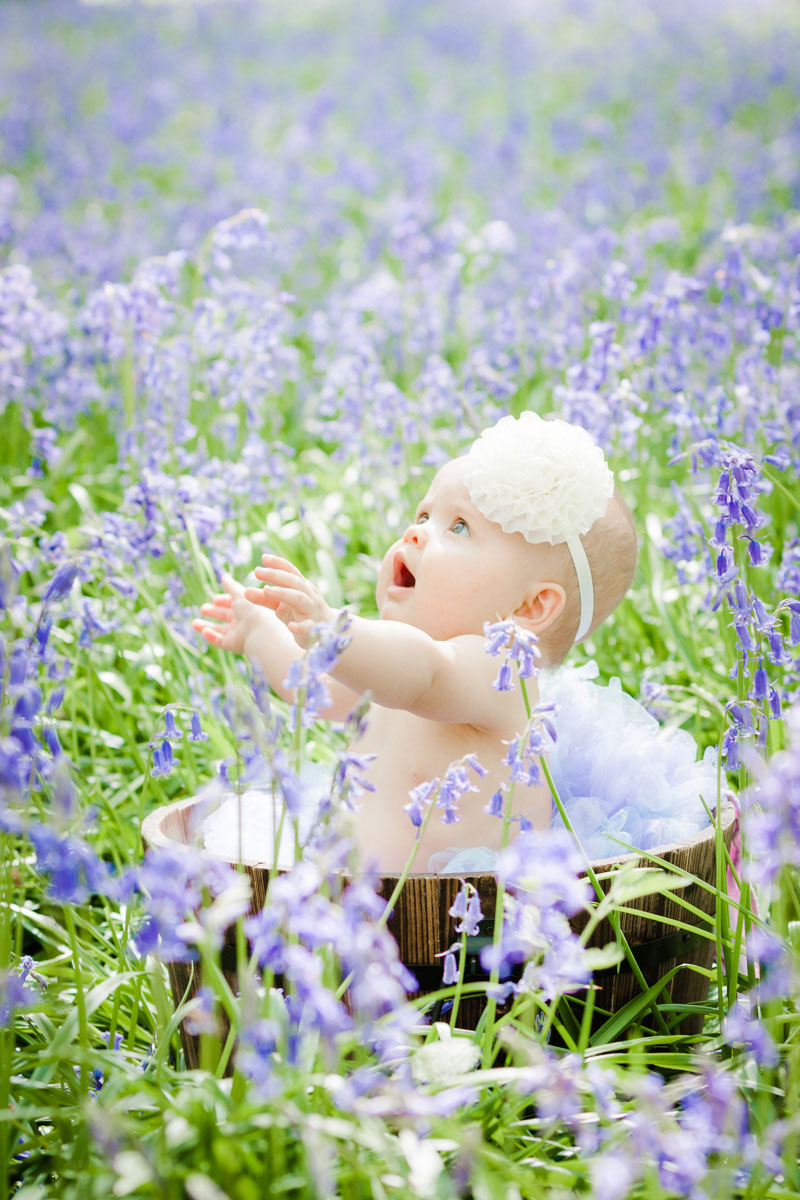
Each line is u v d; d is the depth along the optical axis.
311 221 8.77
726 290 4.63
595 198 9.31
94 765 3.29
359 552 4.96
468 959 2.13
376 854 2.44
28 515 3.67
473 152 11.80
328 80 16.27
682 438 3.90
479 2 22.44
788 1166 1.84
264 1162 1.74
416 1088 1.73
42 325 4.90
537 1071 1.68
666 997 2.32
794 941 2.16
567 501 2.44
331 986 1.72
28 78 15.40
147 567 4.10
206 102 14.37
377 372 4.90
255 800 2.65
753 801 1.87
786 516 4.21
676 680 3.80
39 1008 2.02
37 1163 1.89
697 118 12.89
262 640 2.28
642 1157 1.71
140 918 2.59
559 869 1.58
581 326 5.57
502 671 2.01
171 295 4.54
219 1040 2.21
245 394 4.54
